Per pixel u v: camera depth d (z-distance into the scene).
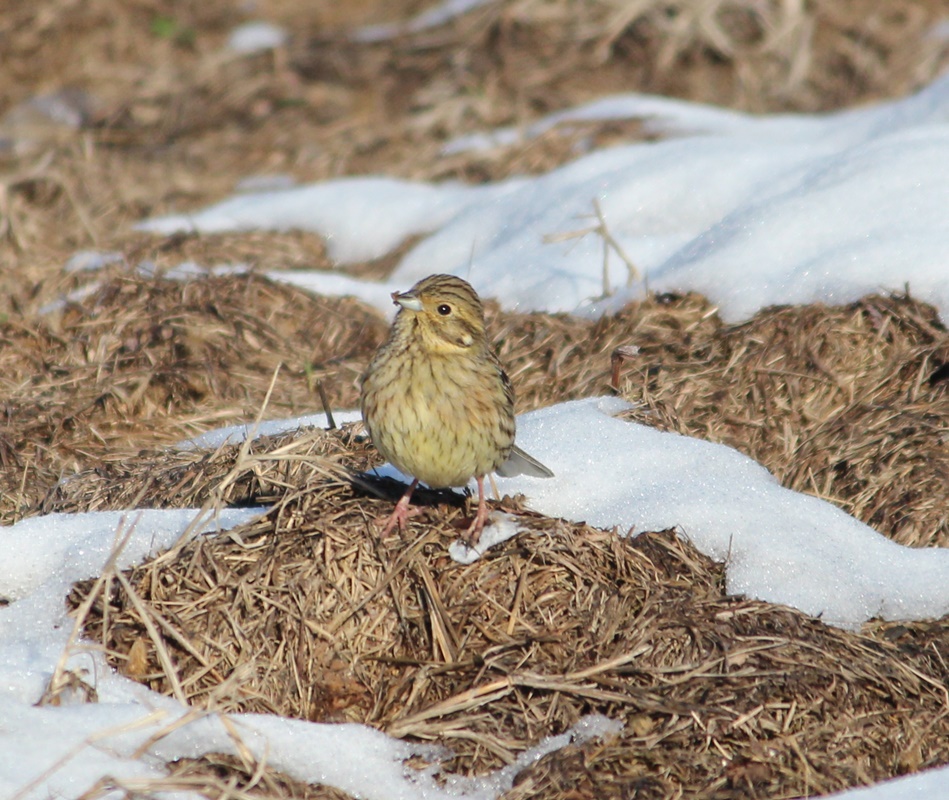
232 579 8.45
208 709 7.49
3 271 15.43
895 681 8.30
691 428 11.60
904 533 10.27
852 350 12.09
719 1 21.72
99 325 13.89
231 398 12.86
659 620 8.35
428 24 22.59
